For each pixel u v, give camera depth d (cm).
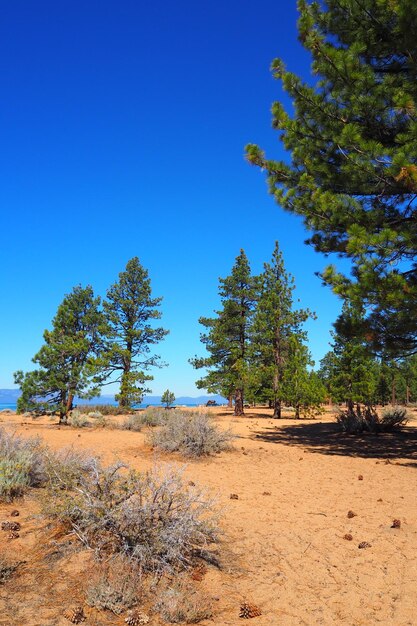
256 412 3675
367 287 1108
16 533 450
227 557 453
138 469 830
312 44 1281
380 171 1204
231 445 1248
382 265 1106
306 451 1310
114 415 2806
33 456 672
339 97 1317
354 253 1138
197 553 453
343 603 368
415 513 632
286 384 2938
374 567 440
